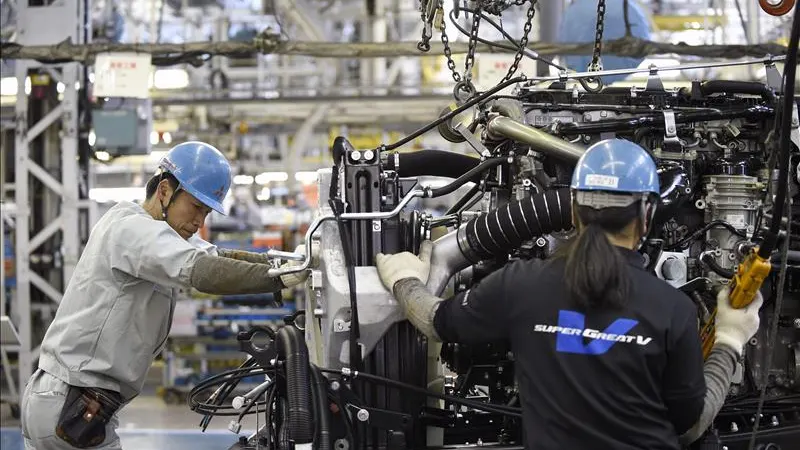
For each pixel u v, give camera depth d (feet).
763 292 13.79
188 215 13.61
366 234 12.58
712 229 13.57
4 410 33.19
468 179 13.12
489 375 13.58
